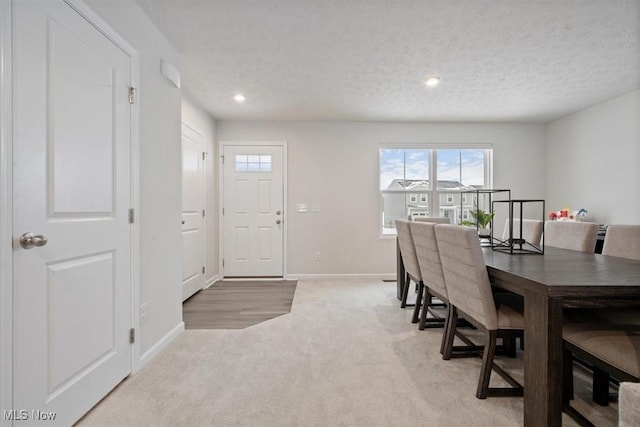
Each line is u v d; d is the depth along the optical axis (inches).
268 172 172.1
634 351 44.0
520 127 176.9
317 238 173.3
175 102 92.5
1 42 41.6
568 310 61.9
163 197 85.0
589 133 150.3
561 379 45.0
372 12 78.7
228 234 171.3
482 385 60.2
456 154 179.8
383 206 178.7
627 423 23.7
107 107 62.1
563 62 105.3
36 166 46.7
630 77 117.0
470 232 59.8
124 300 67.3
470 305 64.8
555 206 170.7
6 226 42.3
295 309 118.8
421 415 55.7
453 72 112.6
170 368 72.9
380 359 77.3
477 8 77.4
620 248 79.2
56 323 49.9
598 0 74.4
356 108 151.3
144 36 76.9
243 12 77.9
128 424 53.4
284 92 131.0
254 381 67.1
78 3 54.3
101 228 60.1
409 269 112.4
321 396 61.6
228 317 109.8
